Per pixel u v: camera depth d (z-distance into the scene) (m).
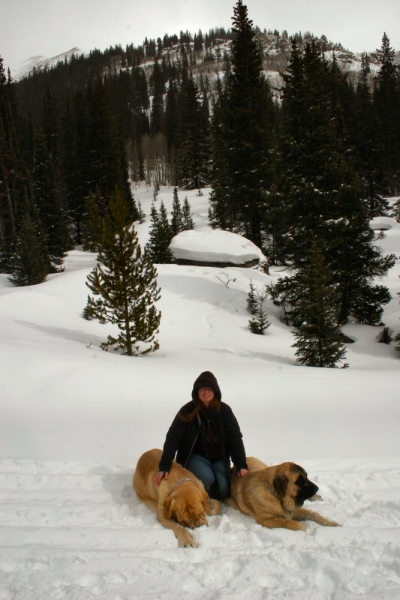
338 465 5.52
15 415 8.95
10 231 44.34
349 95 53.88
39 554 3.30
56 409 9.45
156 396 10.54
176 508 3.95
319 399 10.27
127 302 16.78
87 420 8.53
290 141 23.80
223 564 3.15
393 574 3.04
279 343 21.80
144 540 3.67
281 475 4.04
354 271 22.73
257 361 17.86
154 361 14.76
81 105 82.69
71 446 6.78
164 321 22.75
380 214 48.38
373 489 4.73
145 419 8.60
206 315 24.11
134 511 4.41
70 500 4.68
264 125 35.16
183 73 153.00
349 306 23.66
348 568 3.04
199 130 74.88
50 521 4.10
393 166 60.72
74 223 55.00
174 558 3.33
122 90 136.75
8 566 3.17
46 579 2.94
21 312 21.08
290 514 4.11
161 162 102.00
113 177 53.91
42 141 47.94
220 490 4.59
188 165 77.69
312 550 3.36
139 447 6.70
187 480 4.25
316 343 17.73
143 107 146.50
